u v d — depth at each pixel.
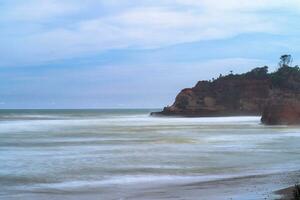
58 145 44.66
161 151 38.09
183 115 171.25
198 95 186.38
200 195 18.73
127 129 75.69
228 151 38.03
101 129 75.81
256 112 170.62
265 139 52.09
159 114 179.00
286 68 195.50
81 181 23.12
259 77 192.75
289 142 47.62
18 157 33.91
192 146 42.91
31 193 20.06
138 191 20.28
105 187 21.44
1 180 23.36
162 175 25.03
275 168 27.78
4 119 132.88
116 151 38.16
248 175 24.86
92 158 32.94
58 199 18.73
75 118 147.38
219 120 124.50
